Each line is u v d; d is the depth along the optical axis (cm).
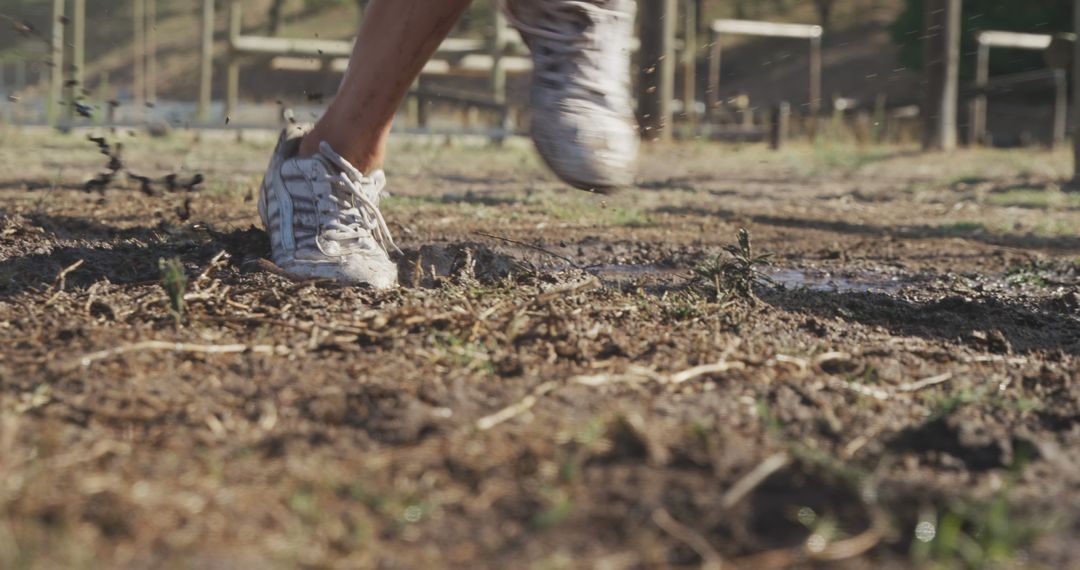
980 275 461
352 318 273
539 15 275
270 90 3719
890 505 163
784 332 289
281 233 331
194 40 4150
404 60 321
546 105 276
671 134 1599
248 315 274
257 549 146
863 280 439
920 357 270
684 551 149
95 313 278
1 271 329
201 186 671
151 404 204
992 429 204
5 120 1425
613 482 169
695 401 212
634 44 1669
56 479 164
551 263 444
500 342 253
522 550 149
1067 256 531
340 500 162
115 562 140
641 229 585
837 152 1494
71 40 1859
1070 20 2823
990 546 149
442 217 590
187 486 164
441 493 165
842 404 216
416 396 207
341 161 326
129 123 1437
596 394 215
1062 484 175
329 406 202
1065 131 2338
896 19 3416
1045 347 301
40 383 215
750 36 3975
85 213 508
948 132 1538
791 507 161
